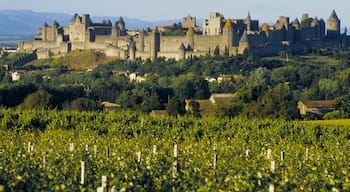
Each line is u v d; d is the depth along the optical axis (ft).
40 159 318.04
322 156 355.36
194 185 259.80
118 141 421.18
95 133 487.61
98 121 526.57
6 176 268.00
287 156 359.05
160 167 301.43
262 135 481.87
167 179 272.31
